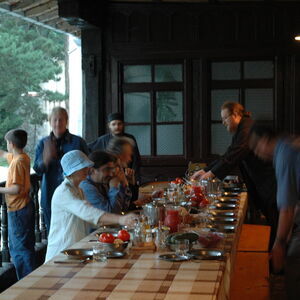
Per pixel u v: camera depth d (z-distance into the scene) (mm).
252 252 4992
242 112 6113
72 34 10227
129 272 2922
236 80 8250
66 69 24922
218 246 3545
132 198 5301
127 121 8445
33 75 23094
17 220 5285
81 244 3547
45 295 2564
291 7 8070
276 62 8148
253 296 3867
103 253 3162
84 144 5828
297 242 3492
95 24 7922
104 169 4285
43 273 2916
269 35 8133
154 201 4668
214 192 5723
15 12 8000
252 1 8109
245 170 6129
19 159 5230
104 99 8398
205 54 8219
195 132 8352
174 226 3791
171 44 8250
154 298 2500
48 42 23828
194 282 2730
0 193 5559
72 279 2805
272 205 5863
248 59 8219
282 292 5289
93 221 3693
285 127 8188
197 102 8312
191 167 7523
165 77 8352
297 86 8125
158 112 8414
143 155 8461
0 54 22469
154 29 8273
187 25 8234
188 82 8289
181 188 5574
